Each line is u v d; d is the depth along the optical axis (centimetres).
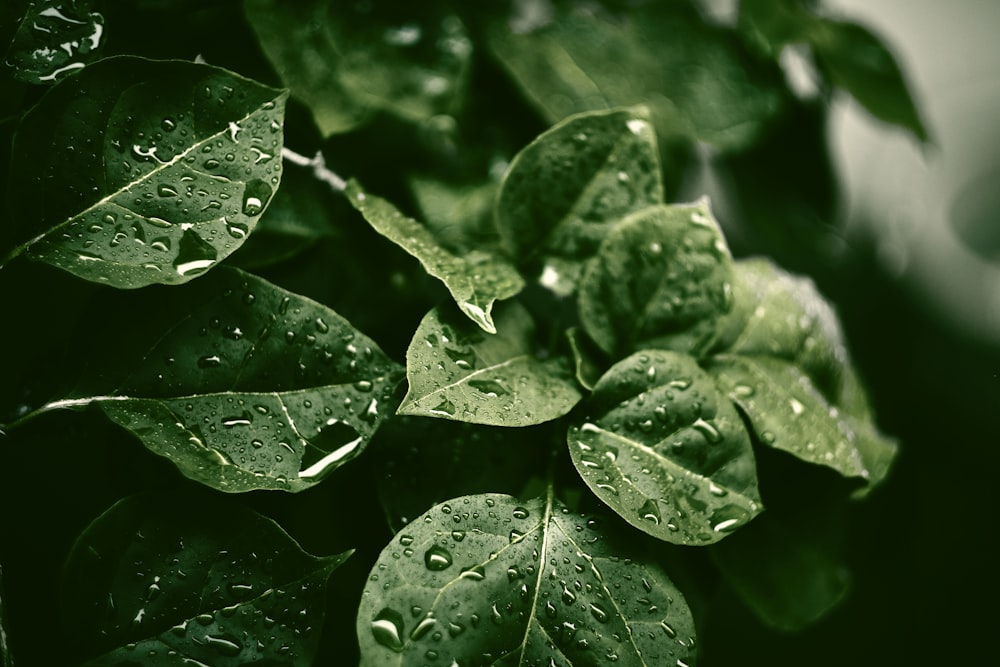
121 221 42
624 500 42
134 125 42
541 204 45
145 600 41
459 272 43
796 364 47
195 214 42
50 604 44
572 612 42
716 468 43
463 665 41
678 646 42
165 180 42
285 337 42
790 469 47
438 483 43
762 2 53
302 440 42
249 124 43
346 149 48
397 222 45
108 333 42
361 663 40
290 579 41
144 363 42
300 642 41
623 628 42
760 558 46
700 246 45
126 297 42
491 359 43
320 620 41
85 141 42
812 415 46
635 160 45
